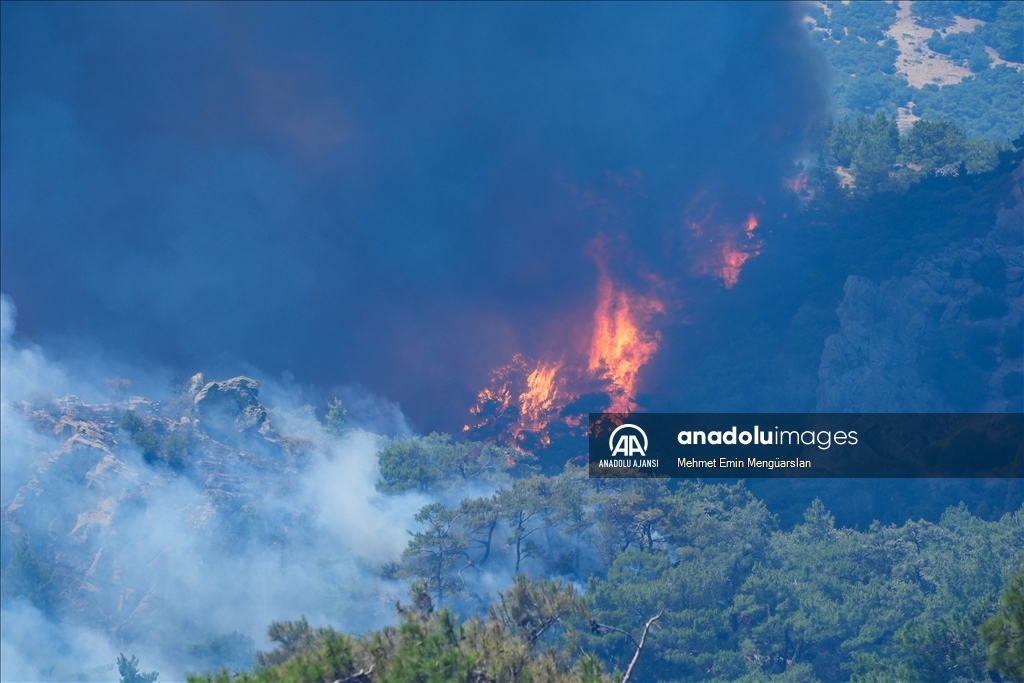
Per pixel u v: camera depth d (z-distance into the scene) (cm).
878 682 11612
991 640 5944
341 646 5659
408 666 5556
